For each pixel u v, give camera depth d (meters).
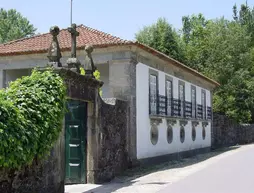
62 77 9.51
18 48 17.88
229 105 38.44
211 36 43.47
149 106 17.69
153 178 12.86
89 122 11.73
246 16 59.69
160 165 17.72
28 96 7.99
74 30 11.29
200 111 26.41
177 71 21.92
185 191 10.04
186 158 22.11
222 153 25.09
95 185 11.30
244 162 17.67
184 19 63.31
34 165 8.22
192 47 45.50
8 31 54.19
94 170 11.62
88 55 11.83
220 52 41.81
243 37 43.03
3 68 17.81
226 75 40.72
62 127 9.24
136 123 16.16
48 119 8.21
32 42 18.61
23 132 7.30
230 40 42.28
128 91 15.69
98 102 12.04
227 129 33.66
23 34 55.47
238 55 42.00
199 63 43.31
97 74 14.73
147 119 17.47
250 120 41.97
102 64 17.36
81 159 11.68
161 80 19.42
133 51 15.91
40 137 7.95
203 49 43.50
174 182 11.70
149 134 17.64
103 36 17.12
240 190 10.14
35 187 8.26
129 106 15.61
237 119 38.72
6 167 7.23
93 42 16.31
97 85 11.93
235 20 61.34
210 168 15.63
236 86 39.84
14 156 7.11
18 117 7.33
